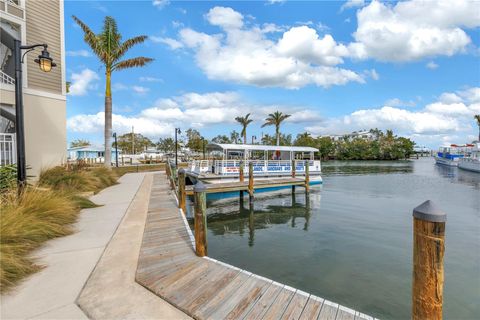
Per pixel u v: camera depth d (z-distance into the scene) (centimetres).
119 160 4759
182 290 293
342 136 10425
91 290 291
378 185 2180
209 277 325
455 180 2595
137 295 284
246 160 1711
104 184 1203
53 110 1094
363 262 622
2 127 1034
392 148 7812
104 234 498
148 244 447
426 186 2123
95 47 1492
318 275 558
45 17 1075
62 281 309
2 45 1047
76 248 420
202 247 394
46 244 434
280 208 1272
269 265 609
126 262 369
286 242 772
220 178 1544
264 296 282
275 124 3809
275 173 1817
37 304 260
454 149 5441
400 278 544
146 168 2777
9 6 958
